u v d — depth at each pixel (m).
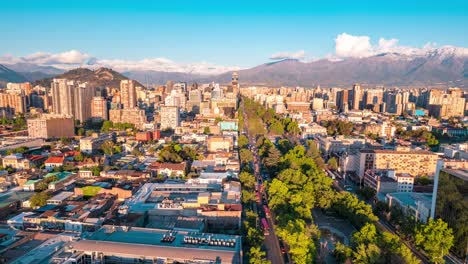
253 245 188.88
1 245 175.50
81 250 156.00
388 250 171.25
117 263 155.62
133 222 198.50
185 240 166.38
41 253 156.75
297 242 174.75
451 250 193.38
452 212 190.62
